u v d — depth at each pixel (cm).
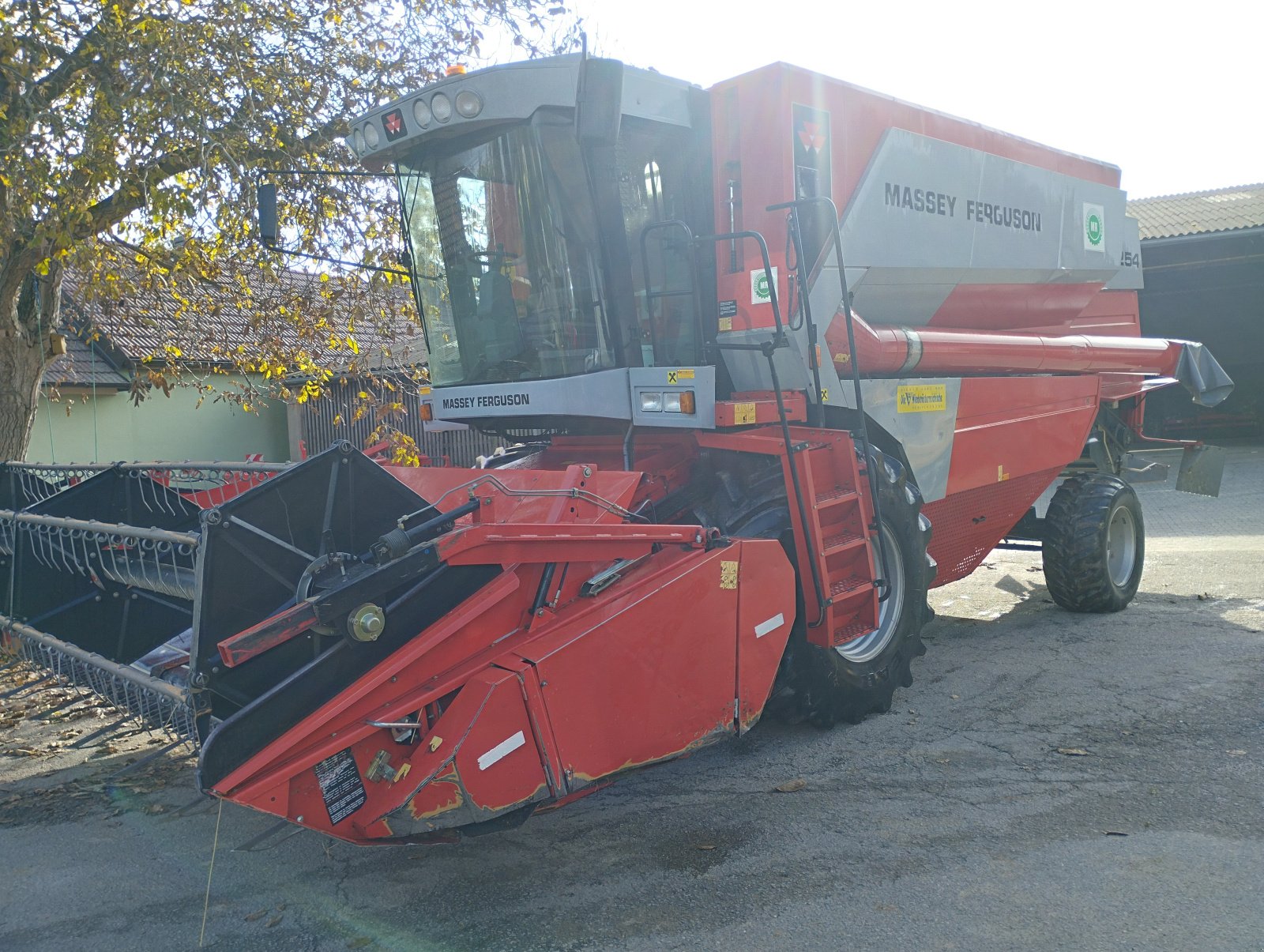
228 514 302
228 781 287
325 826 305
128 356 1617
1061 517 694
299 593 310
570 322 473
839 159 506
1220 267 2017
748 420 459
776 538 438
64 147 712
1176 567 853
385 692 316
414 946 306
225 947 309
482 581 347
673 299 489
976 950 289
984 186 618
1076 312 747
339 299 938
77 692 504
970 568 665
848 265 509
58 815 420
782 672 448
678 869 350
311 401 1220
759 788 421
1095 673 555
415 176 523
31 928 324
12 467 564
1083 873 330
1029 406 648
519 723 326
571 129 446
